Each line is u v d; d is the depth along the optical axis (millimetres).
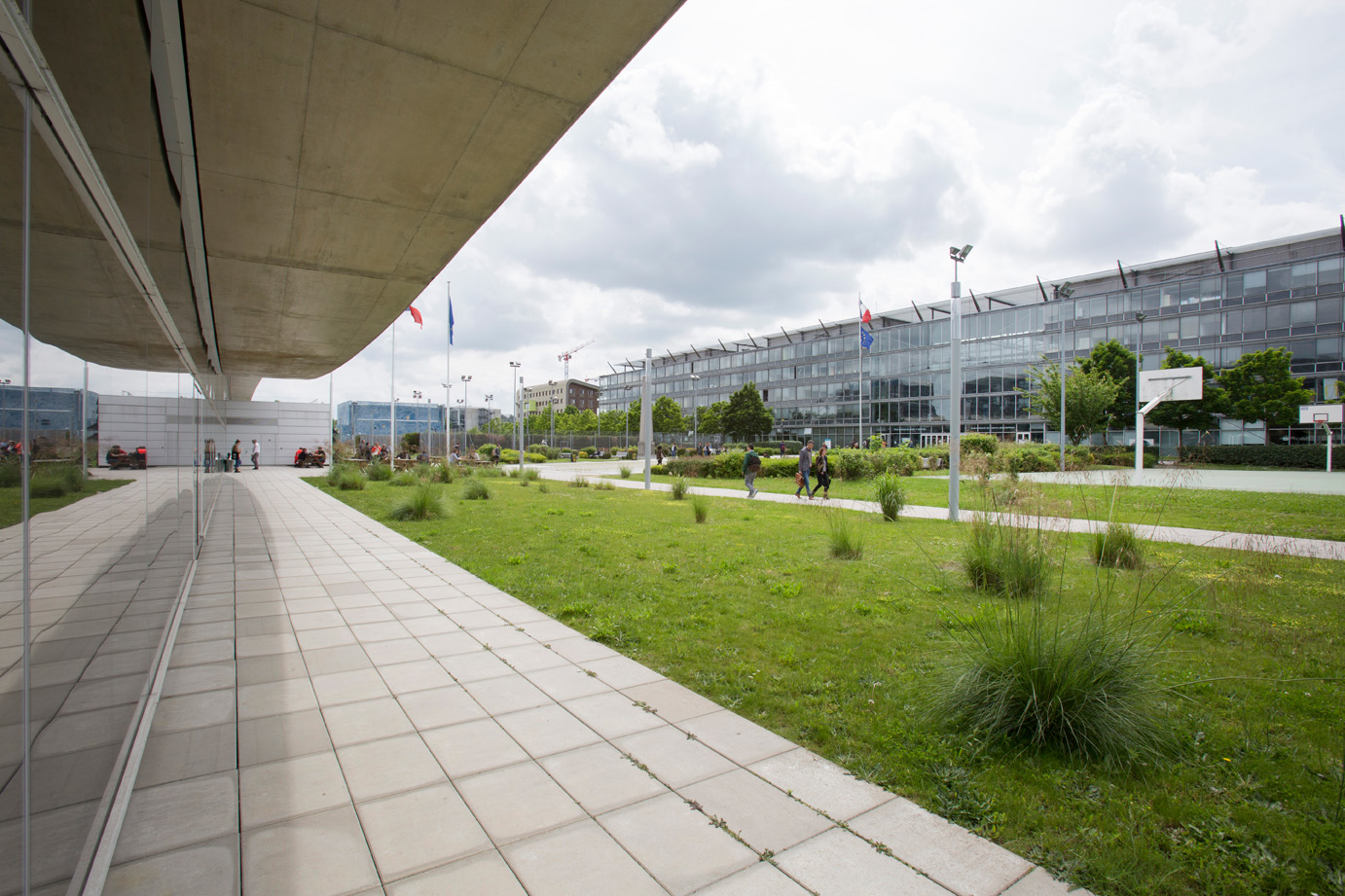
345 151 7297
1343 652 4684
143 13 4363
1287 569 7426
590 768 3023
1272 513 12852
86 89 2623
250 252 10477
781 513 14062
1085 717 3182
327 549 9398
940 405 55875
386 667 4402
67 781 2068
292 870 2258
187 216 8688
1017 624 3693
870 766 3057
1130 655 3438
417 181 8023
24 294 1753
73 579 2207
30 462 1793
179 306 6113
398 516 13023
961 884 2221
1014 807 2699
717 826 2557
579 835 2490
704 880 2219
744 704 3781
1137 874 2283
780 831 2525
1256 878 2273
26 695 1734
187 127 6695
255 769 3002
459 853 2365
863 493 19312
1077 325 47844
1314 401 38781
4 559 1568
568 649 4797
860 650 4719
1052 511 6219
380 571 7742
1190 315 43406
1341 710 3688
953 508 12453
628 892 2152
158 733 3379
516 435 64000
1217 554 8391
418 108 6488
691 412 86312
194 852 2355
